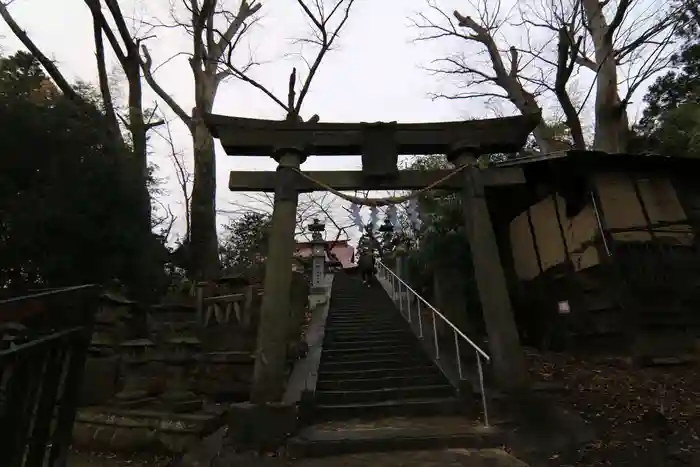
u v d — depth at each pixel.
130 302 8.81
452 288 11.48
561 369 8.77
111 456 5.95
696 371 8.05
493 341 6.55
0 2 11.30
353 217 7.32
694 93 15.04
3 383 2.26
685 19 11.52
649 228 9.82
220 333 9.34
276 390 6.02
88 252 8.88
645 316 8.98
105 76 12.34
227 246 23.75
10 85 8.81
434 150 7.83
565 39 11.38
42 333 2.56
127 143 12.73
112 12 12.30
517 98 14.84
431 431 5.64
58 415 2.70
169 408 6.52
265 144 7.33
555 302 10.64
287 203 7.02
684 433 5.68
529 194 11.70
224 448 5.51
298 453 5.25
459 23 17.19
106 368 7.52
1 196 7.88
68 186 8.51
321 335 10.58
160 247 12.10
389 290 15.79
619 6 11.30
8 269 8.09
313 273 17.84
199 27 14.88
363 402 6.89
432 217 13.55
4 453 2.22
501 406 6.00
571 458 5.09
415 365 8.32
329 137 7.46
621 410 6.52
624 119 12.92
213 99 15.88
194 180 14.75
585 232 10.22
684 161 9.93
